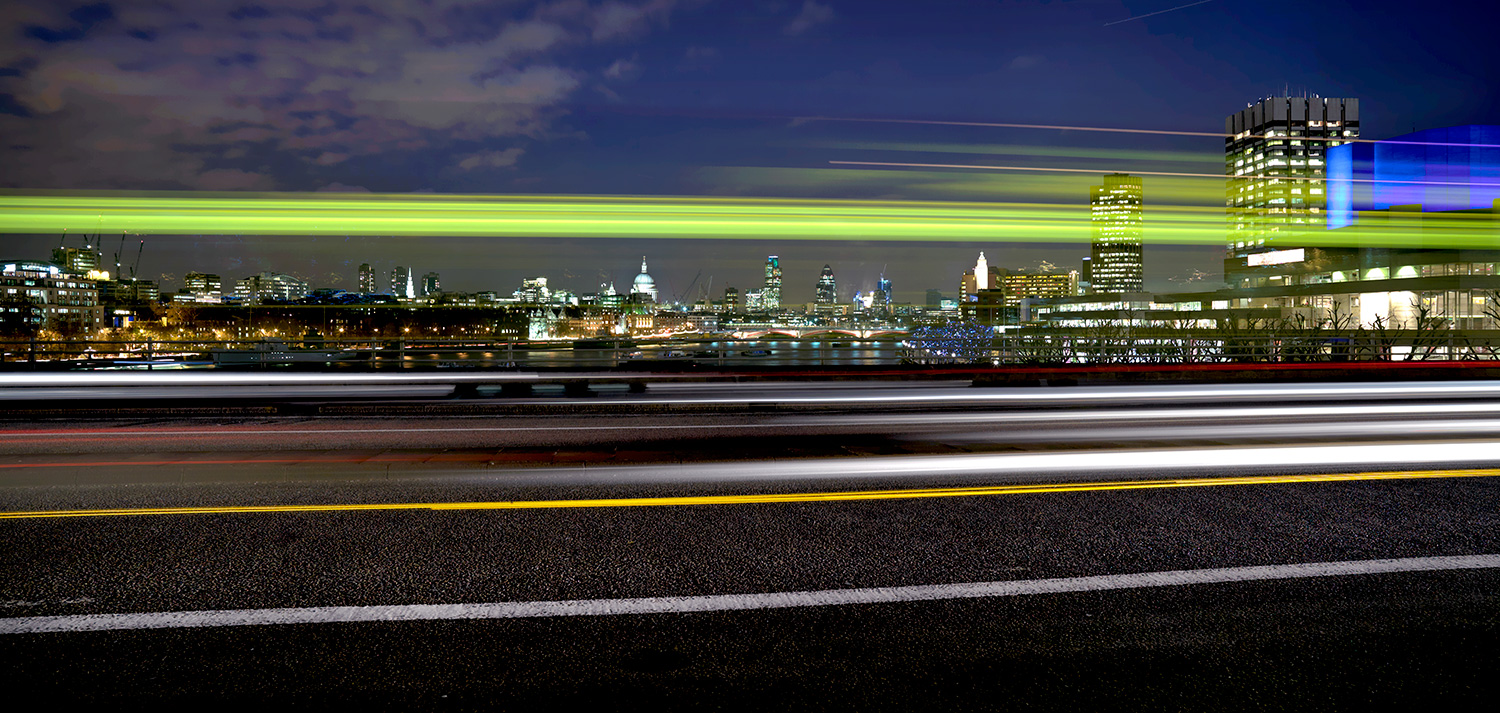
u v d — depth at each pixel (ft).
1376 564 14.01
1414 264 217.97
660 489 20.18
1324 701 9.38
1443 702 9.33
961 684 9.84
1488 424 33.71
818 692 9.64
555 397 50.34
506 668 10.24
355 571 13.74
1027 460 24.03
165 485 20.57
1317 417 36.83
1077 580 13.29
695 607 12.21
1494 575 13.42
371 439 30.83
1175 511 17.76
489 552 14.83
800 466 23.31
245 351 68.95
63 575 13.44
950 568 13.94
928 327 97.66
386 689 9.69
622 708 9.29
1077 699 9.46
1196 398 48.03
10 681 9.77
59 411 41.83
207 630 11.27
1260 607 12.12
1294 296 241.96
